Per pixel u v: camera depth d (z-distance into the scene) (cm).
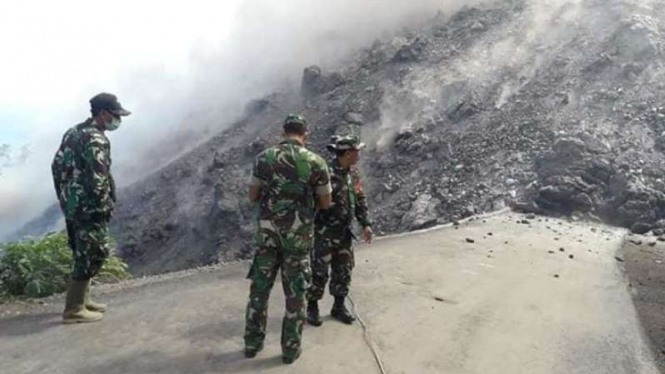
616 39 2666
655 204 1419
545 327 585
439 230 1261
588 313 641
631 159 1661
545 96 2536
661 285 789
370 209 2422
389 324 566
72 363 452
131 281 788
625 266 925
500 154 2169
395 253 950
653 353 518
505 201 1717
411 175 2516
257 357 465
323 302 635
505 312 630
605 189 1543
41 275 697
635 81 2252
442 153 2541
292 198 438
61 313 599
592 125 2014
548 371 470
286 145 446
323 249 533
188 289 707
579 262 943
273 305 625
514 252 996
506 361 488
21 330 534
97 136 523
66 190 531
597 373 470
